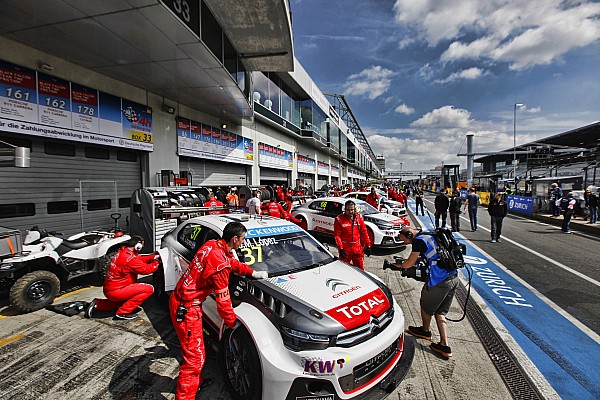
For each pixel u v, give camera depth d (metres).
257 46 9.48
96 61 6.48
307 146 25.81
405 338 3.24
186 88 8.43
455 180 30.72
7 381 2.74
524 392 2.71
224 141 12.70
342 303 2.65
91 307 4.03
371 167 97.75
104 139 7.29
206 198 8.48
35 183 6.11
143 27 5.09
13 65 5.49
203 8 6.72
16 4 4.39
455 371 3.00
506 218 16.56
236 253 3.18
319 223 8.90
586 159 20.16
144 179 8.70
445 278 3.23
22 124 5.64
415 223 13.59
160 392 2.63
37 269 4.47
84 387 2.68
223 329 2.71
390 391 2.46
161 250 4.26
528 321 4.12
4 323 3.81
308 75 22.03
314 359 2.23
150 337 3.53
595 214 12.02
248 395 2.39
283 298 2.62
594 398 2.65
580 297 4.98
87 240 5.06
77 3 4.37
